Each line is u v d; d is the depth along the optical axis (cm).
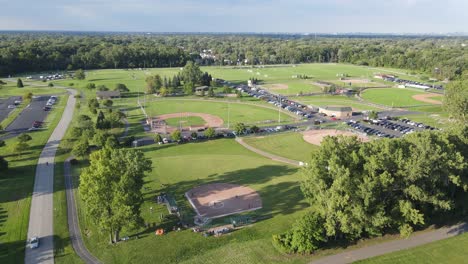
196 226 8062
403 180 7256
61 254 7006
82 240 7494
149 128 16662
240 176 10950
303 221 7050
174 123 17625
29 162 12031
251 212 8706
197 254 7050
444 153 7194
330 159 7188
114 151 8631
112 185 7169
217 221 8300
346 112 19188
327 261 6675
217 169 11525
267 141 14750
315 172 7219
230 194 9712
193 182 10500
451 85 17712
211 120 18288
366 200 6712
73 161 11875
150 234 7725
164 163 12050
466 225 7881
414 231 7638
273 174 11112
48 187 10025
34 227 7950
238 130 15462
